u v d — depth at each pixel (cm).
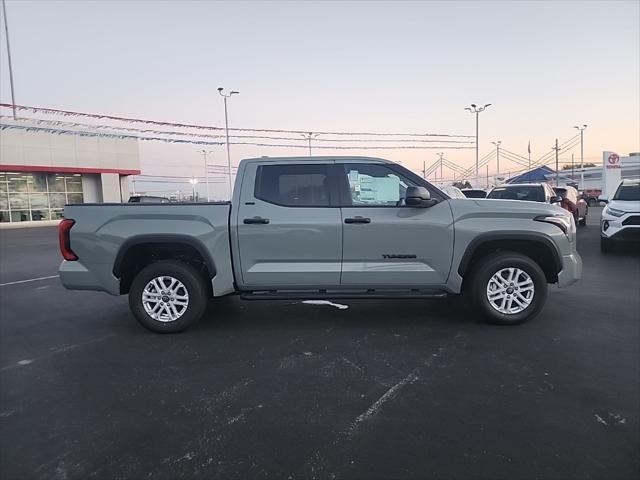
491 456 269
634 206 1055
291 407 335
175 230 503
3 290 815
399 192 517
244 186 517
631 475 250
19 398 359
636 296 661
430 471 256
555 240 508
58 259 1291
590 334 486
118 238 504
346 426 306
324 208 507
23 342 500
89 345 485
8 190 3094
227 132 3834
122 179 3741
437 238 501
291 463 266
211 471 260
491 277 511
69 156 3272
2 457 277
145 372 406
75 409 339
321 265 506
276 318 571
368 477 252
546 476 250
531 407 328
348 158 520
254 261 507
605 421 307
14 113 3131
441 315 571
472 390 357
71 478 256
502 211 508
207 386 374
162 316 517
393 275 506
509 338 477
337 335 499
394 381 377
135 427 310
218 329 529
